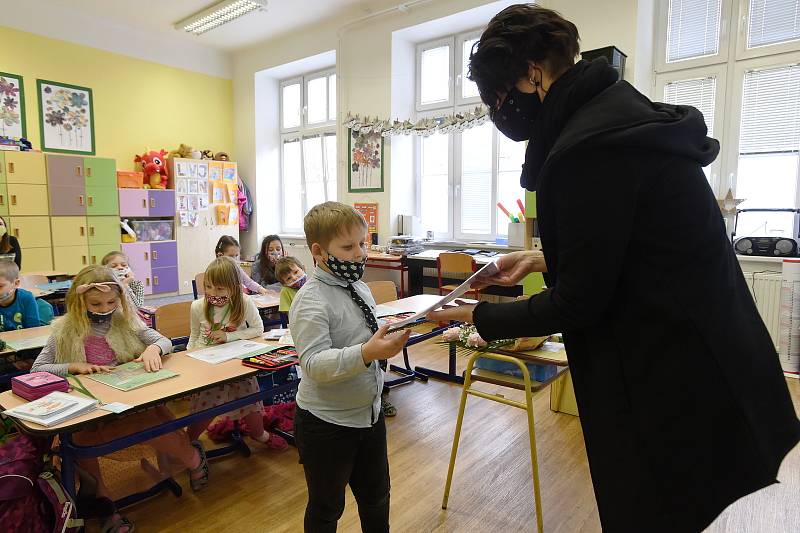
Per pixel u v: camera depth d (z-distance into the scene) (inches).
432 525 75.6
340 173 253.1
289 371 116.9
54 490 60.8
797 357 138.3
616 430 33.8
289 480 89.9
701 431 31.2
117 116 254.8
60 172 219.8
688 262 31.1
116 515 74.4
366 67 235.9
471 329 79.5
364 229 55.6
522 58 35.9
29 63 224.4
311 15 240.1
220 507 81.3
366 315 56.5
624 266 32.3
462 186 229.0
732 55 156.2
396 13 221.6
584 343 35.9
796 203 149.9
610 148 31.0
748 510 78.7
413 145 242.2
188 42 279.6
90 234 230.5
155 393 66.6
